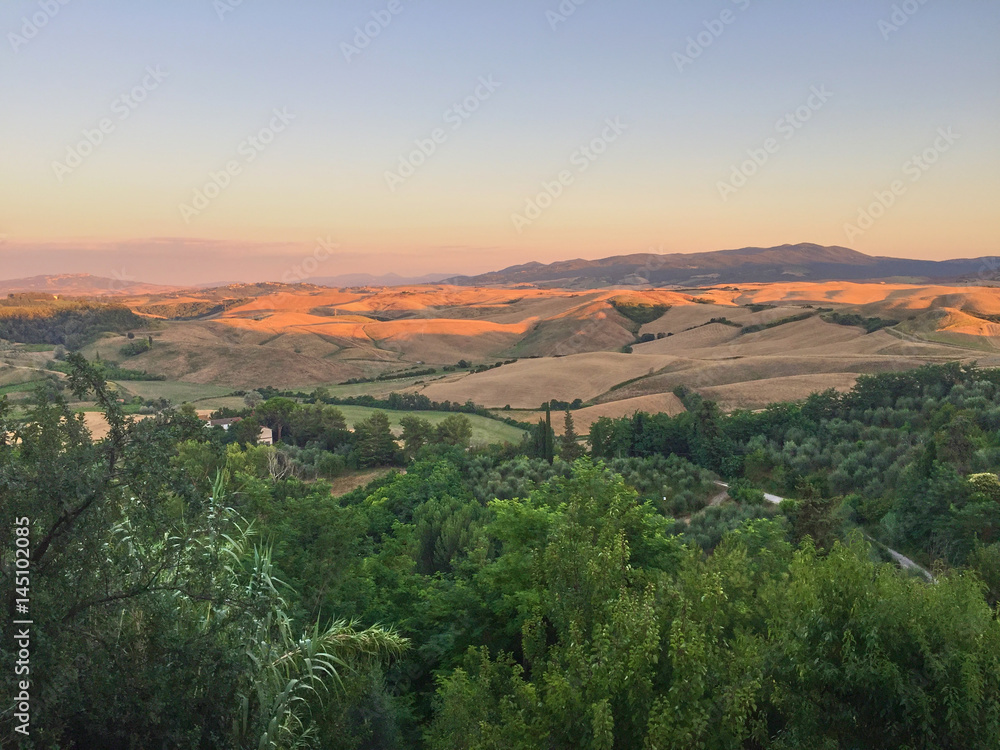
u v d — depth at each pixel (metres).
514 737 10.40
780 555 23.80
